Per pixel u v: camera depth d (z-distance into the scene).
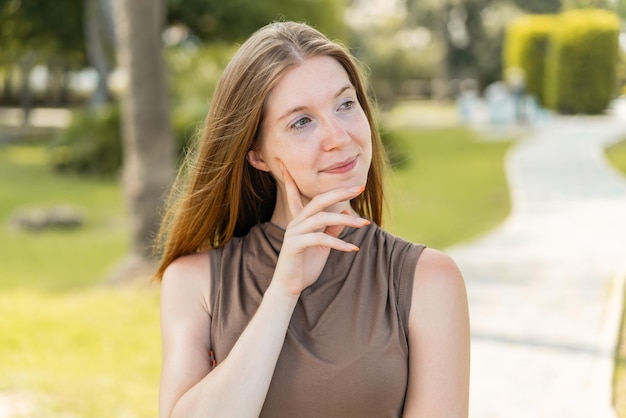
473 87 44.44
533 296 6.27
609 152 16.94
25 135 27.11
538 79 25.61
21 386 4.52
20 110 37.56
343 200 1.60
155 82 7.93
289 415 1.62
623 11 19.11
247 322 1.73
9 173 18.36
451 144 21.14
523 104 24.78
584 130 20.84
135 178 7.95
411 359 1.65
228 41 20.22
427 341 1.63
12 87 41.50
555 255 7.76
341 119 1.66
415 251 1.70
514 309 5.92
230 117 1.75
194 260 1.86
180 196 1.99
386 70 41.25
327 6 19.36
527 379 4.48
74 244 10.97
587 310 5.80
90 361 5.09
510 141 20.80
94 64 22.41
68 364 5.00
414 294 1.66
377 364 1.60
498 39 42.56
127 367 4.98
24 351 5.26
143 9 7.83
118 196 15.29
